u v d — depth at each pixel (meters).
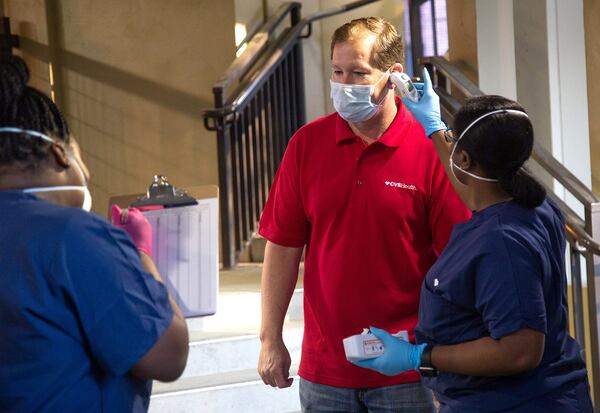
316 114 7.04
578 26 5.27
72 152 1.95
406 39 7.20
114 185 7.28
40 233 1.78
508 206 2.35
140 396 1.96
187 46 6.94
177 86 7.00
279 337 3.05
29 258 1.77
